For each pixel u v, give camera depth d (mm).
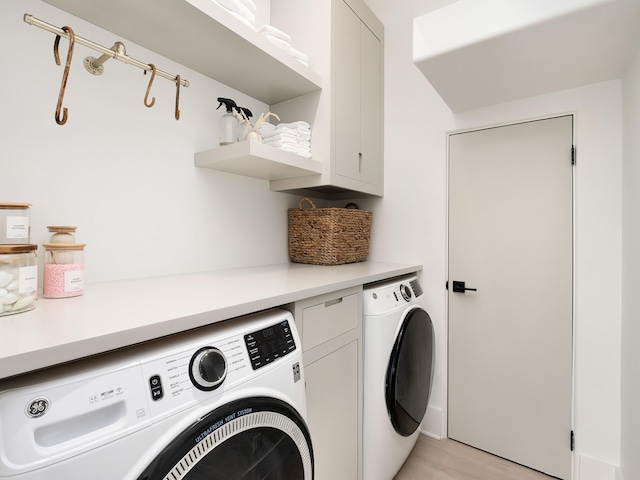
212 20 1102
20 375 510
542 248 1641
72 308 749
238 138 1477
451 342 1910
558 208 1602
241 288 1029
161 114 1322
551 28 1062
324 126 1659
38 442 456
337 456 1200
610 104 1471
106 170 1150
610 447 1472
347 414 1261
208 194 1512
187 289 1009
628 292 1331
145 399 554
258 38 1269
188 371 627
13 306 687
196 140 1458
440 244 1953
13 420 435
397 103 2125
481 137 1822
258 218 1781
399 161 2115
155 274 1302
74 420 495
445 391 1923
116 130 1177
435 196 1973
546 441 1619
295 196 2037
